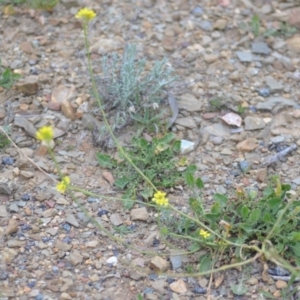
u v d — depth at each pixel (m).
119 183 5.05
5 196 4.95
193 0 7.05
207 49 6.47
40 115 5.64
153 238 4.69
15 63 6.14
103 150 5.40
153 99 5.67
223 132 5.63
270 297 4.32
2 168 5.18
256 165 5.34
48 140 4.22
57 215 4.84
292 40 6.68
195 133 5.59
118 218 4.84
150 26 6.68
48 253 4.56
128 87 5.57
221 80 6.14
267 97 6.02
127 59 5.92
